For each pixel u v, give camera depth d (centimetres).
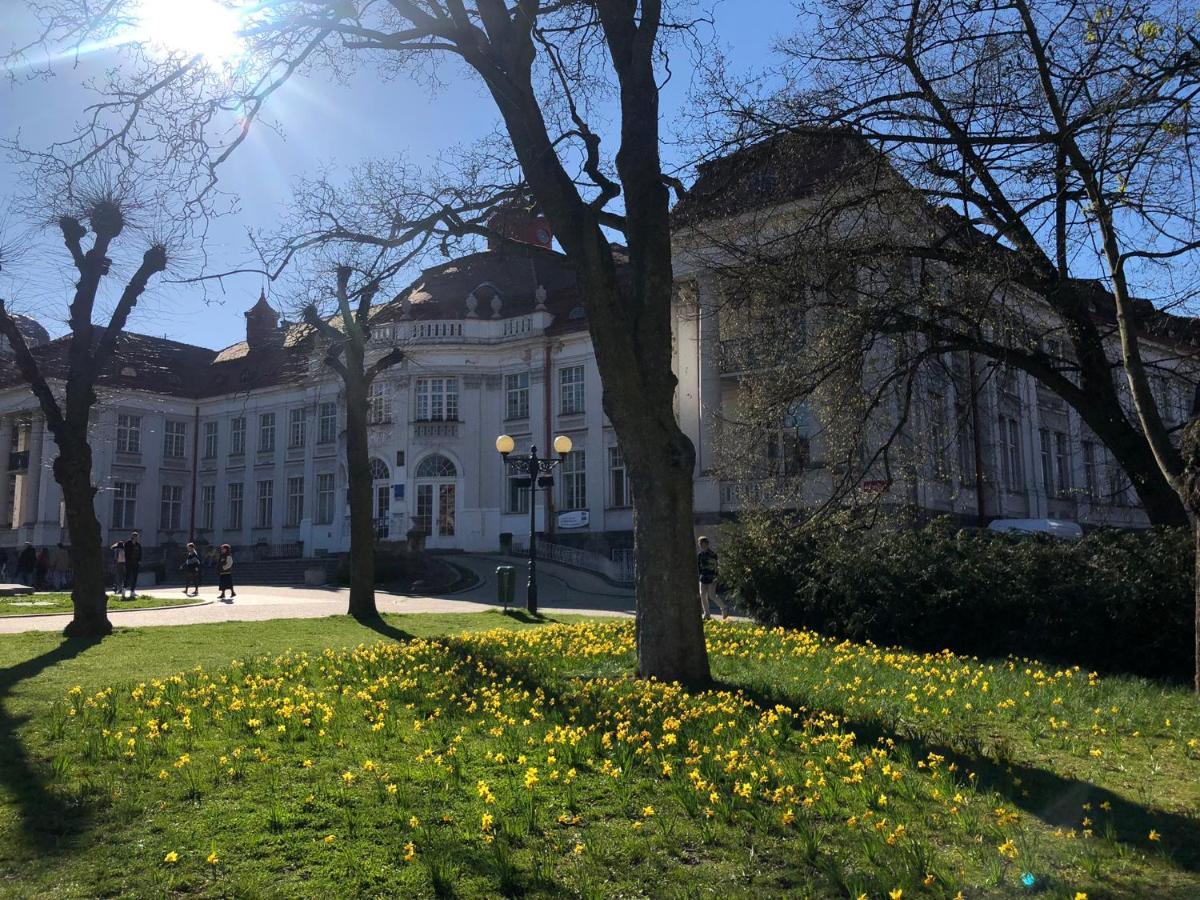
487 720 730
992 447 3259
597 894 396
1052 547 1196
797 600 1422
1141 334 1315
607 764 579
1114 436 1377
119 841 461
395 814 496
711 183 1431
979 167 1191
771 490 1594
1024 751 653
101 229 1584
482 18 1020
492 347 4400
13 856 442
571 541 4059
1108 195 967
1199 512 846
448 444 4331
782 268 1370
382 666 1048
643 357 941
